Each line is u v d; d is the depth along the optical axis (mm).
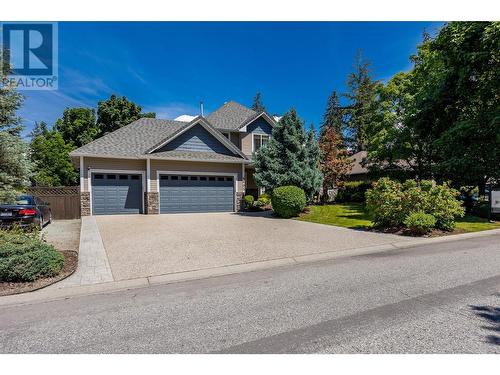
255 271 5664
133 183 15875
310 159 16156
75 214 14648
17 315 3725
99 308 3916
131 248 7461
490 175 14148
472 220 12891
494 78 13336
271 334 3109
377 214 10492
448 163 14266
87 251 7129
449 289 4355
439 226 9875
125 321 3496
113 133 17812
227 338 3057
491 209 12531
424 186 10805
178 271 5605
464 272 5223
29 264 4883
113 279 5152
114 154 15023
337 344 2889
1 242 5254
